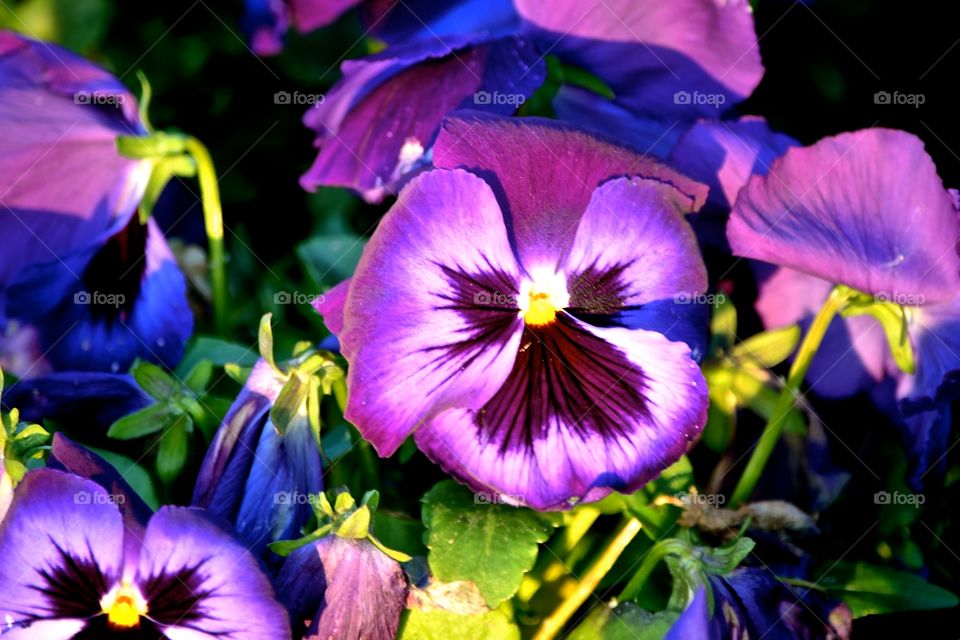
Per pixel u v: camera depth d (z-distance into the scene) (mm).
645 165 377
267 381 386
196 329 453
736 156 416
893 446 429
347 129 422
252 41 496
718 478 415
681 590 384
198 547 360
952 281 390
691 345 381
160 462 399
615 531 406
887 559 424
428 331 370
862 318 423
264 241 501
